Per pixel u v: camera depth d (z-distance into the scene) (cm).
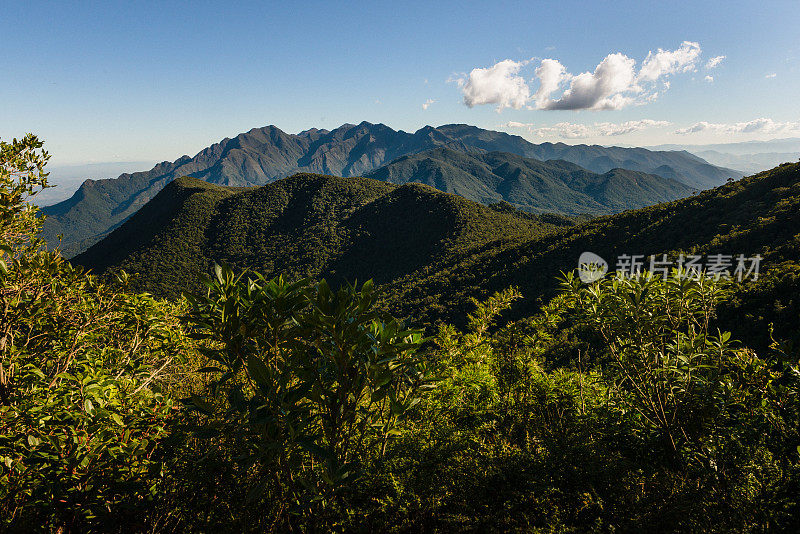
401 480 294
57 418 254
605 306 373
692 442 321
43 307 378
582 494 294
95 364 318
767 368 311
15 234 400
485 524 281
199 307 226
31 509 263
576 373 429
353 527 273
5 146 408
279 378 214
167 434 298
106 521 277
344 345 203
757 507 260
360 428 254
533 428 403
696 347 331
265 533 266
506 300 568
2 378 335
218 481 284
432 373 272
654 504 284
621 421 375
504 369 484
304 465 286
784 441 290
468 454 340
